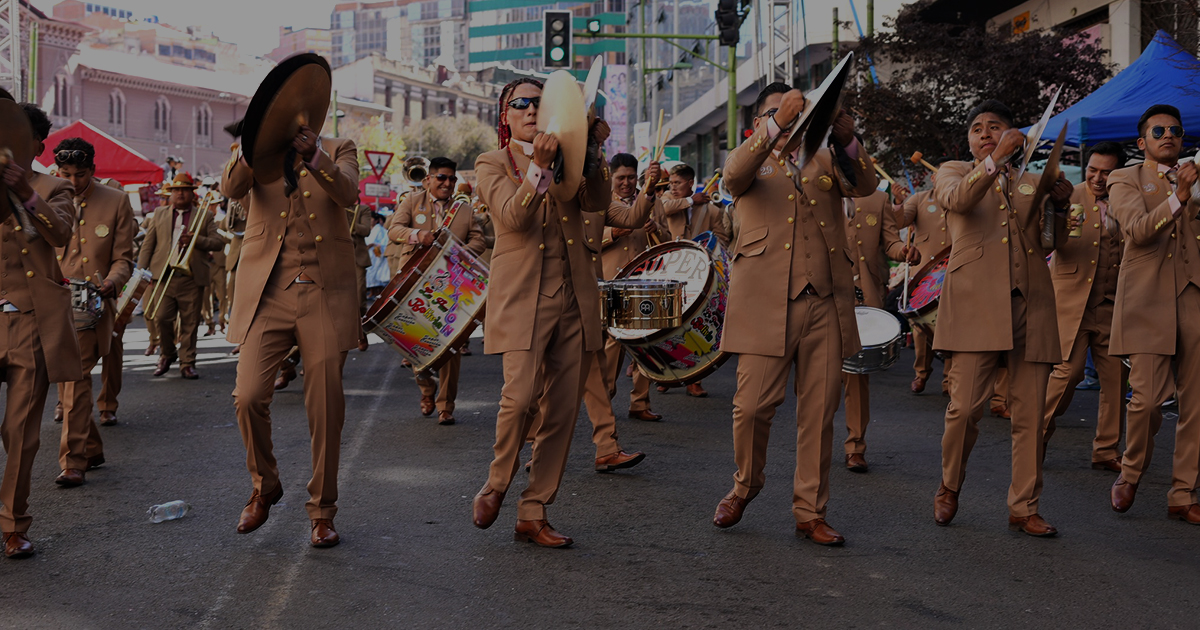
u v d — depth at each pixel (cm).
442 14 18888
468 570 454
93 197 659
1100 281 660
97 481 625
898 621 396
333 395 484
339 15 19762
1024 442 518
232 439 755
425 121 9438
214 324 1730
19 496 477
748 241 497
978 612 406
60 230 484
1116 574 454
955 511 531
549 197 484
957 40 1686
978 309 515
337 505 563
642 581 440
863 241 808
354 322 495
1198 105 997
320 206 484
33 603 413
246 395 477
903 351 1388
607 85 4112
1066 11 1930
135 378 1098
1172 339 547
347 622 393
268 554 476
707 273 683
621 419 837
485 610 406
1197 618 402
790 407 885
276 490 504
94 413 873
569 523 532
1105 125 1009
